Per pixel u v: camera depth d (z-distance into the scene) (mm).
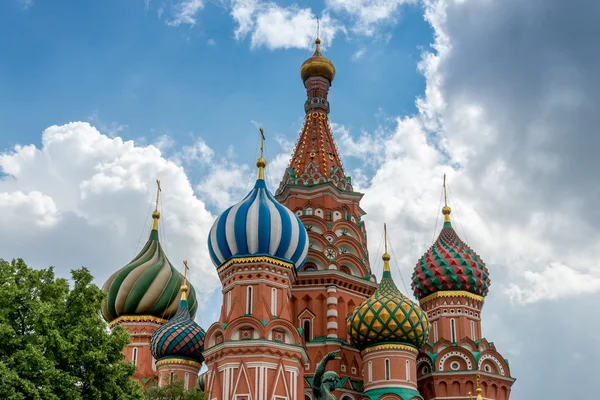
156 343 64000
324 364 23484
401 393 57625
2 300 37406
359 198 72750
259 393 53062
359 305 65250
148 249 73812
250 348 54156
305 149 74375
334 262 66688
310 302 65250
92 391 37781
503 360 66062
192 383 63344
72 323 38969
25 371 35250
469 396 63062
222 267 58906
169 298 70750
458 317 67562
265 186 61406
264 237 57938
